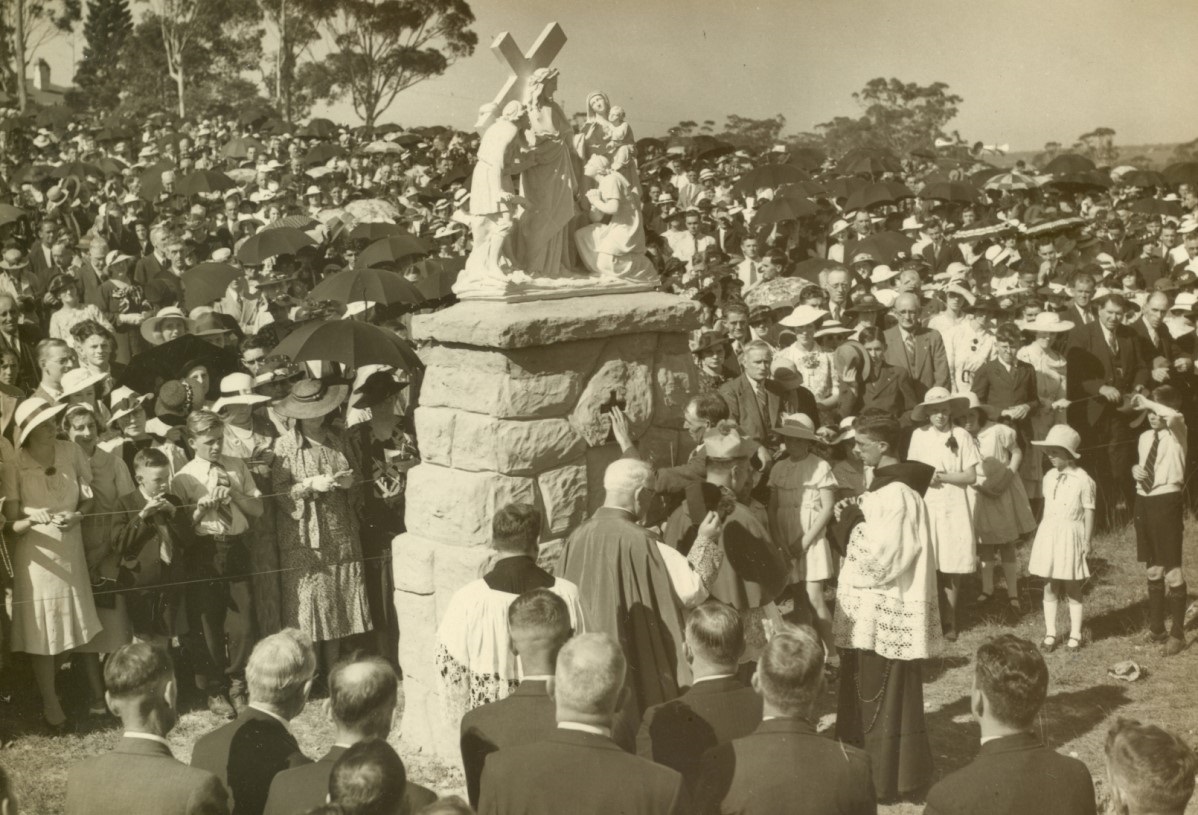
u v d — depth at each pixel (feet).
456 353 20.56
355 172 53.57
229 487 21.25
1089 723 21.53
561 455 20.39
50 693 20.36
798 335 27.91
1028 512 27.40
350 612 22.53
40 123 64.13
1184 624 25.45
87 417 21.04
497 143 20.49
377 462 23.53
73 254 33.35
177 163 54.29
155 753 12.54
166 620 21.11
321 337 22.58
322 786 12.14
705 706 13.16
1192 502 31.63
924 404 24.82
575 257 22.67
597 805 11.26
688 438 22.52
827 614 22.77
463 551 20.01
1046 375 30.53
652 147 51.37
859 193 42.65
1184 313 33.86
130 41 70.64
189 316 31.09
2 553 20.04
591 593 16.93
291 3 59.67
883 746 18.48
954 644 25.41
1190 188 52.24
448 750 20.25
